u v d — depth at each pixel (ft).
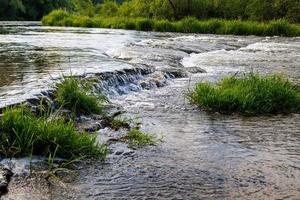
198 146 17.78
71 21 115.96
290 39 76.33
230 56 48.85
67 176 14.44
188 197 13.15
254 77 27.40
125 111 23.32
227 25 92.17
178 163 15.85
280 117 23.11
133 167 15.39
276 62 44.01
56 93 21.93
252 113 23.70
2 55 37.93
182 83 31.99
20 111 17.02
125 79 29.40
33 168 14.75
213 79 33.60
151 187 13.80
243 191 13.62
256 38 77.30
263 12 112.68
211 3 118.01
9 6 201.16
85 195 13.14
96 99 22.38
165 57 43.16
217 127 20.68
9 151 15.42
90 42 55.42
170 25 96.02
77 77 26.32
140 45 52.75
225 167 15.55
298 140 18.85
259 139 18.89
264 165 15.80
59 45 49.42
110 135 18.88
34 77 26.25
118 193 13.33
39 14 216.74
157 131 19.79
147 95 27.58
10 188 13.29
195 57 47.52
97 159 15.99
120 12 137.90
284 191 13.69
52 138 15.97
